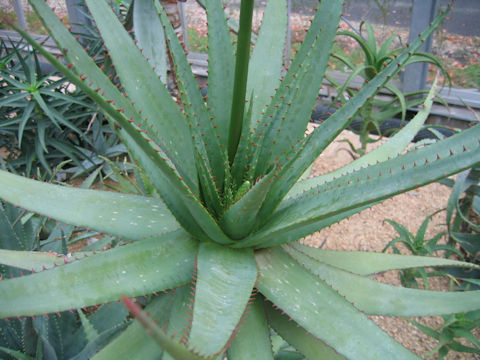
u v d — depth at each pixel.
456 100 1.67
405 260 0.70
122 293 0.52
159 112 0.62
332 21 0.60
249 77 0.73
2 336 0.71
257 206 0.52
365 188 0.51
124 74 0.60
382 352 0.50
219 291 0.50
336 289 0.61
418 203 1.43
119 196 0.66
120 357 0.55
